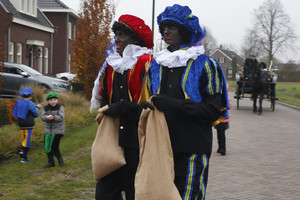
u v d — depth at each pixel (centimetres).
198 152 266
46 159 705
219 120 280
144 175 257
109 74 309
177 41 284
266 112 1803
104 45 1638
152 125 261
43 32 3038
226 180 596
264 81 1641
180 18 278
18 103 681
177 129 267
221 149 795
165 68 277
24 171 618
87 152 771
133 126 289
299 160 758
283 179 609
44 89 1634
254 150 857
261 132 1149
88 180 566
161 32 293
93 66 1631
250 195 520
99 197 296
